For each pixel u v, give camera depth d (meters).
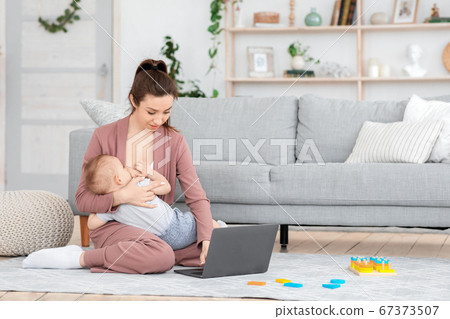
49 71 5.13
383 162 2.75
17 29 5.14
